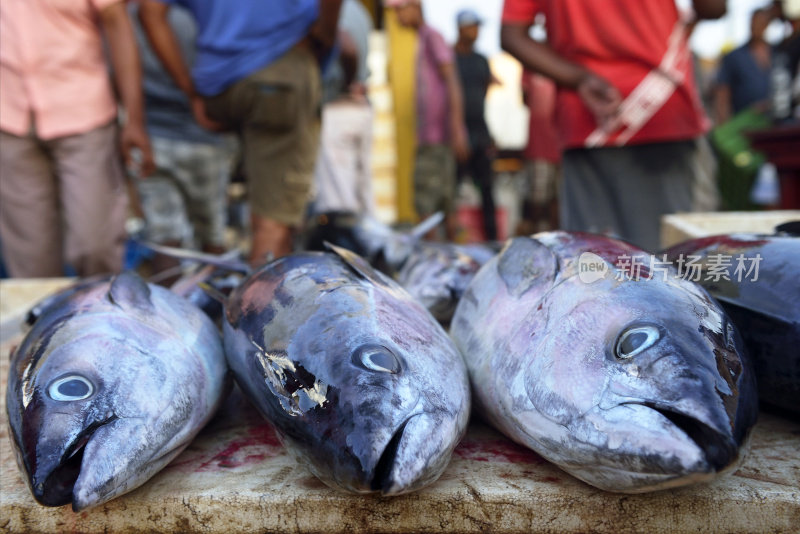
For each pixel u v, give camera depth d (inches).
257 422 74.2
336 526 57.4
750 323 65.3
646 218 152.6
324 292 61.7
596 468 51.3
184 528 58.3
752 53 340.2
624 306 53.9
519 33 151.8
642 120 145.8
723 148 304.3
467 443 66.5
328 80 256.7
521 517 56.3
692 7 146.3
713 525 55.3
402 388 51.6
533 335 58.2
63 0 149.2
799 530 54.7
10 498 59.0
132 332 62.4
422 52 314.2
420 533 57.3
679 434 45.5
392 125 344.8
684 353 48.8
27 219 162.1
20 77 151.2
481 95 349.1
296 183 172.4
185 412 60.2
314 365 54.7
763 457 61.2
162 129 195.2
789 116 254.2
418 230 123.3
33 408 53.6
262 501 57.4
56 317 65.0
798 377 62.2
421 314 64.5
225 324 68.7
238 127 174.1
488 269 72.1
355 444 49.3
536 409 54.4
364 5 384.8
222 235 221.5
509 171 427.8
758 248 69.8
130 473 53.6
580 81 145.3
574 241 66.7
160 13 165.6
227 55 161.2
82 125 157.5
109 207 164.7
